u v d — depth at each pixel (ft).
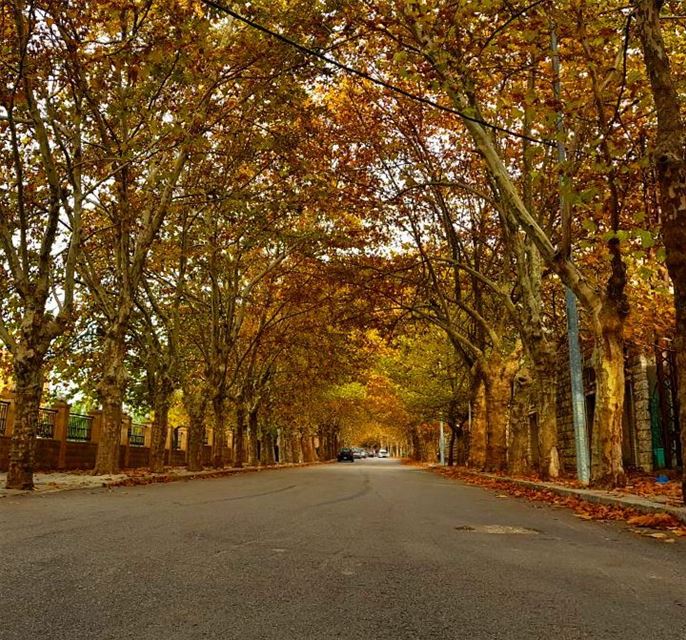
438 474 92.07
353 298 84.79
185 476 68.59
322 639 10.27
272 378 134.31
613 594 13.47
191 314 96.27
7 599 12.39
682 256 27.07
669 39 46.24
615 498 33.37
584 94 42.09
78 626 10.77
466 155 72.08
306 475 80.69
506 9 39.55
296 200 66.80
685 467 28.32
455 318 101.19
